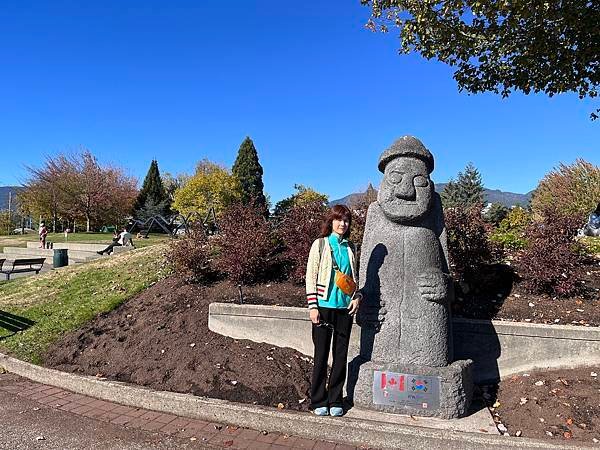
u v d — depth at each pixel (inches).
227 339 217.2
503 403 169.2
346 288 154.1
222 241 284.0
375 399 160.1
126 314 266.7
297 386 178.5
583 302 217.8
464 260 235.5
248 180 1557.6
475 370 191.0
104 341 234.1
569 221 230.2
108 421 163.8
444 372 156.4
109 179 1679.4
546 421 151.2
